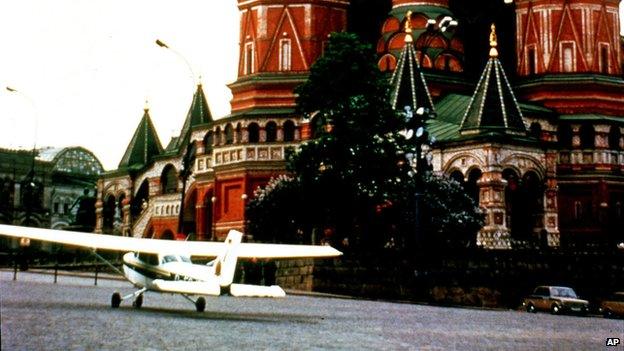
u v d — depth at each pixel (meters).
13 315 26.94
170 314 31.48
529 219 87.38
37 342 20.33
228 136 102.00
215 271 30.73
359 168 70.06
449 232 72.94
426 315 40.81
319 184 70.44
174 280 32.53
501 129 85.19
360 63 77.19
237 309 38.09
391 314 40.19
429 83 99.38
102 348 19.80
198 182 107.38
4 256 105.75
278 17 104.00
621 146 97.00
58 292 44.75
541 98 100.31
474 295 64.38
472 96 92.75
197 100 120.12
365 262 64.12
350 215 70.44
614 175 95.50
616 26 102.31
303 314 36.56
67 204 176.75
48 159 176.12
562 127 97.69
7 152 162.25
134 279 33.84
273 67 103.56
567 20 101.06
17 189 161.62
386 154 69.94
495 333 30.23
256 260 69.19
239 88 104.81
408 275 62.44
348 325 30.77
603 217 93.94
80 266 93.81
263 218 76.06
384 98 73.19
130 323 26.34
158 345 20.91
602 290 67.81
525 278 65.94
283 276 68.38
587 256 67.81
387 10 110.81
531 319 42.38
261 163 97.88
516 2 104.62
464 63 103.56
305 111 78.94
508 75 108.44
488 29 110.56
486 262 65.31
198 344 21.53
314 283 64.75
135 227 119.69
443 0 103.88
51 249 139.00
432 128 91.19
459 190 76.12
